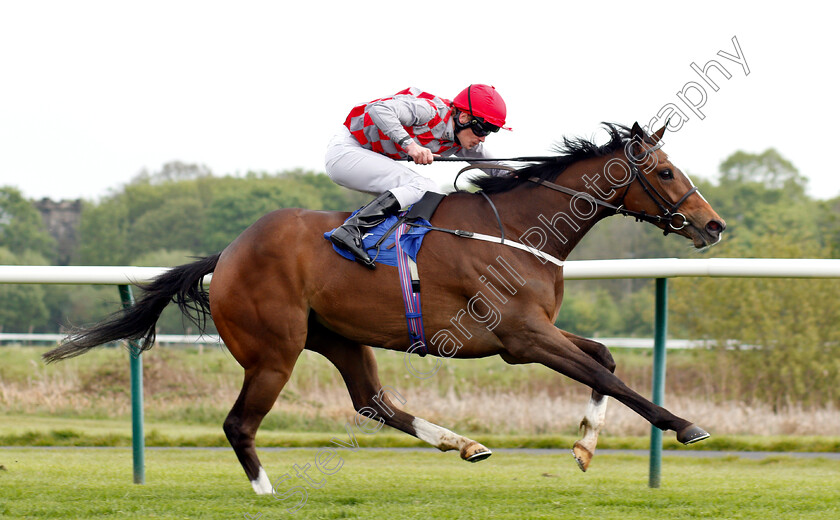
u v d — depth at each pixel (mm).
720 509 3609
